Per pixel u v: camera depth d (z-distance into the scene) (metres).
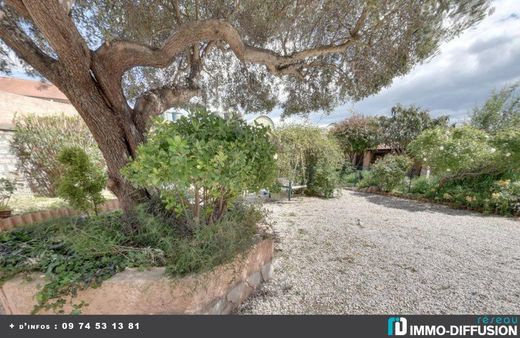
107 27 2.67
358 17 3.12
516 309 1.90
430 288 2.20
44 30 1.86
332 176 7.12
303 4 2.88
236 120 2.21
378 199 6.92
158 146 1.72
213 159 1.67
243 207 2.61
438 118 10.61
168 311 1.59
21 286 1.53
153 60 2.43
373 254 2.94
